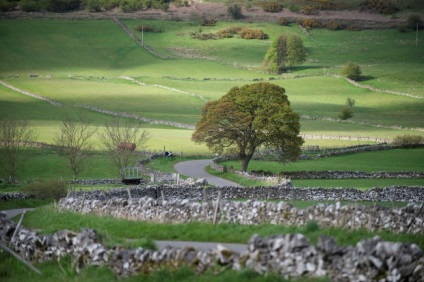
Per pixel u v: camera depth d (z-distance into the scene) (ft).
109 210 417.49
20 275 307.99
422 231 327.88
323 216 342.44
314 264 231.71
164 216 379.96
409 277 223.10
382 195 631.56
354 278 225.35
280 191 623.77
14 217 487.20
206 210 368.68
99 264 282.56
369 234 317.01
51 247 312.71
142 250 267.80
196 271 250.57
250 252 242.58
